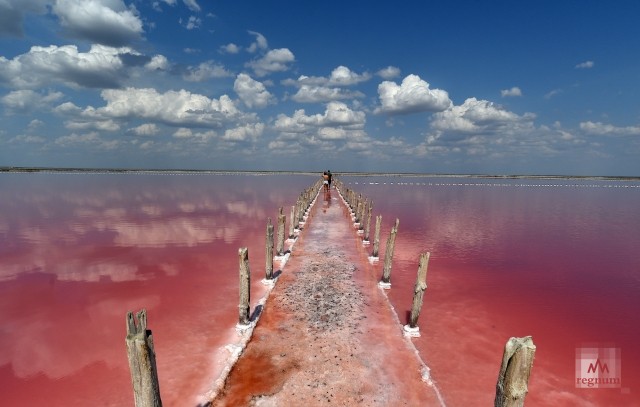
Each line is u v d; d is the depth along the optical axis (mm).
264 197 43031
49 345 9047
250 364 7945
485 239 21766
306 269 14703
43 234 21156
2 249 17781
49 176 87000
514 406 4531
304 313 10492
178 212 30078
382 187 66062
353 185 71188
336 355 8352
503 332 10039
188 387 7273
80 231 22062
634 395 7559
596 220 29922
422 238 21719
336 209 33062
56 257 16453
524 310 11539
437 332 9859
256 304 11078
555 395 7535
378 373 7754
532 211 35000
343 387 7242
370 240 20609
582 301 12406
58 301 11617
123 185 59188
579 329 10398
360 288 12734
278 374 7602
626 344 9602
